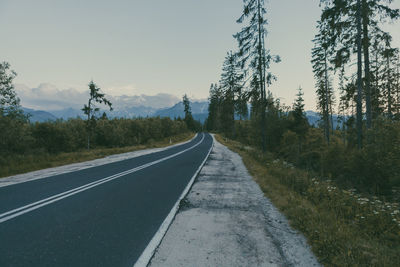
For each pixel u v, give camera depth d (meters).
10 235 2.95
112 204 4.45
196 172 8.69
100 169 9.18
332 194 5.09
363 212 4.06
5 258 2.38
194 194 5.43
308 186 6.04
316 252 2.69
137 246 2.72
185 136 62.16
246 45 15.72
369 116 11.98
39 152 17.06
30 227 3.23
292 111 27.94
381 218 3.62
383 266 2.39
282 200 4.98
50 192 5.33
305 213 3.98
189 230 3.26
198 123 122.75
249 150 18.31
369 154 8.52
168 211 4.09
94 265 2.28
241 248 2.74
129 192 5.45
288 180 6.90
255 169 9.71
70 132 29.62
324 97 34.81
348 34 11.23
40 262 2.31
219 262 2.39
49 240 2.83
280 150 22.06
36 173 8.17
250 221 3.71
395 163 7.70
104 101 27.62
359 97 10.95
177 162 11.80
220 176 8.03
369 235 3.32
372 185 7.85
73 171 8.63
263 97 15.62
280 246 2.84
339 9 10.86
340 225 3.46
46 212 3.90
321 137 27.88
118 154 16.53
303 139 24.88
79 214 3.83
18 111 15.77
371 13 10.69
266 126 25.12
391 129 8.90
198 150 20.70
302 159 15.97
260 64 15.12
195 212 4.10
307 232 3.26
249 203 4.77
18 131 16.03
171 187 6.08
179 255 2.53
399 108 24.75
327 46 12.03
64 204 4.39
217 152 18.89
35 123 26.12
